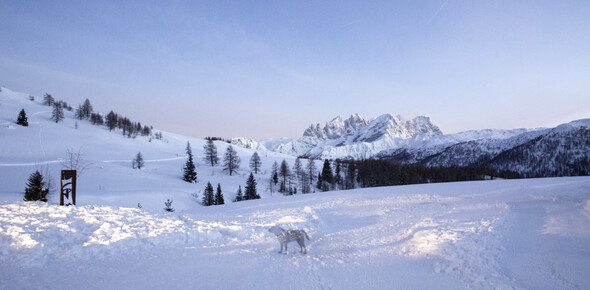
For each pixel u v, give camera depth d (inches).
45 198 997.8
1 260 258.1
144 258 311.7
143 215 505.0
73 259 289.4
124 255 318.3
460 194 850.8
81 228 367.9
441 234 384.2
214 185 2736.2
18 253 275.4
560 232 378.3
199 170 3494.1
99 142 4082.2
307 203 895.1
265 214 705.0
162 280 248.7
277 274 281.7
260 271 288.0
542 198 625.0
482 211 553.9
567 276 265.9
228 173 3462.1
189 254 336.5
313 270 297.4
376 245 401.1
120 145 4239.7
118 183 2026.3
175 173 3102.9
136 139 4945.9
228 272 279.1
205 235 426.0
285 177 3452.3
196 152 4904.0
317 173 4109.3
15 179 1777.8
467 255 312.3
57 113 4626.0
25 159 2586.1
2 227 316.5
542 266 289.7
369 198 917.2
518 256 317.4
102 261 293.1
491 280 259.0
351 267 309.0
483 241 354.3
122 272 263.9
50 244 305.4
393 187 1247.5
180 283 243.9
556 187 768.9
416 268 303.9
